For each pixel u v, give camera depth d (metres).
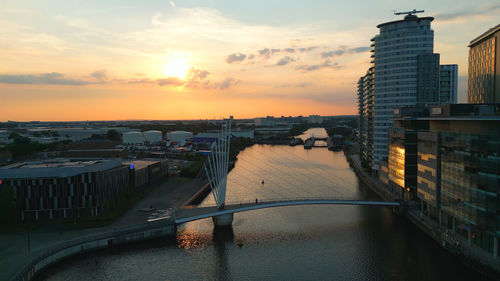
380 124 195.50
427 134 117.12
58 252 92.12
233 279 84.50
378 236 110.19
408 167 137.12
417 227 118.00
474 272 84.00
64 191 119.44
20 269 79.50
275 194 167.00
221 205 119.94
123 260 94.19
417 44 187.12
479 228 87.00
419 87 186.50
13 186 117.38
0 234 104.56
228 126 123.62
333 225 121.62
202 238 110.25
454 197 98.69
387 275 84.31
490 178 83.38
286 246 103.56
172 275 86.56
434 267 87.56
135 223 114.81
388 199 150.12
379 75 196.62
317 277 84.50
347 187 183.50
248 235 112.69
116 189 136.88
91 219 115.75
